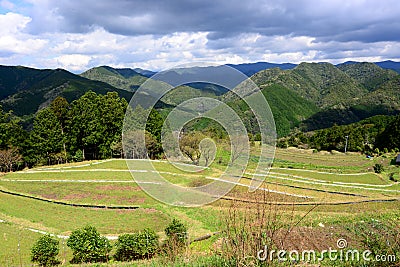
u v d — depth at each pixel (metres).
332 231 9.72
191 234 9.89
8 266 9.98
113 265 8.71
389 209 15.11
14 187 20.91
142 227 13.32
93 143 34.31
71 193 19.36
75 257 10.40
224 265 4.49
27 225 14.27
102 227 13.85
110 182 21.31
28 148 32.91
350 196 18.16
